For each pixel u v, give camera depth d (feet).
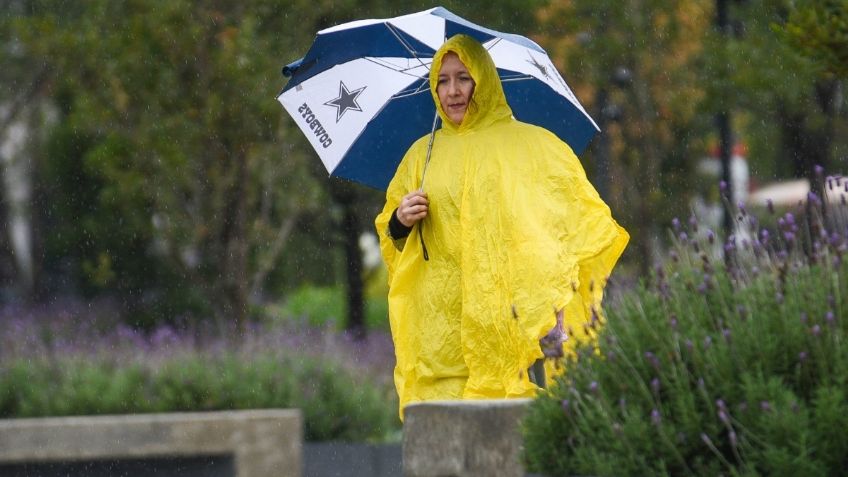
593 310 44.70
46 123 228.02
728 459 38.29
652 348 40.68
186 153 154.10
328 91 65.21
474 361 55.01
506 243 54.95
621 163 181.06
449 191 56.39
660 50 168.04
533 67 63.46
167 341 130.82
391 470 100.37
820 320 39.58
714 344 40.04
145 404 100.73
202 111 153.17
